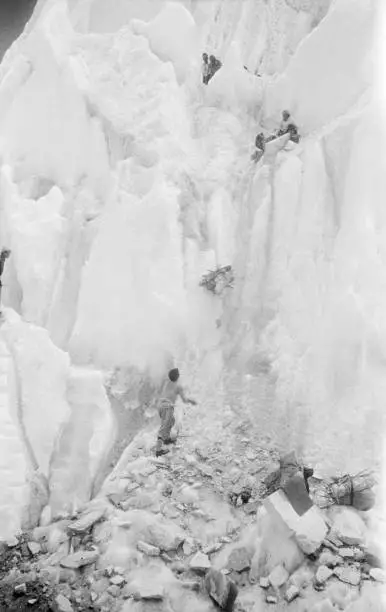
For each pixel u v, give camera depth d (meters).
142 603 6.30
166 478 7.98
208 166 11.16
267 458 8.19
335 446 7.97
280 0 13.47
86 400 8.63
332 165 10.02
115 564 6.80
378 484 7.33
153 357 9.48
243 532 7.16
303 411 8.48
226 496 7.73
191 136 11.69
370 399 8.18
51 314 9.95
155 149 10.86
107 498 7.77
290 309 9.34
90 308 9.78
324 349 8.70
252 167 11.06
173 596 6.41
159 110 11.26
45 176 11.52
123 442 8.68
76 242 10.52
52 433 8.23
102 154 11.24
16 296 10.41
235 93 12.07
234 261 10.20
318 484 7.60
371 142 9.51
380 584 6.16
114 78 11.92
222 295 9.96
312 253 9.52
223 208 10.60
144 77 11.91
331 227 9.69
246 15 13.39
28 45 12.70
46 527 7.42
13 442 7.91
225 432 8.66
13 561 7.02
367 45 10.41
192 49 12.55
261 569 6.63
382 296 8.70
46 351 8.84
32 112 11.87
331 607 5.95
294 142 10.86
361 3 10.42
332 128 10.30
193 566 6.71
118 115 11.40
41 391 8.49
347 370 8.48
